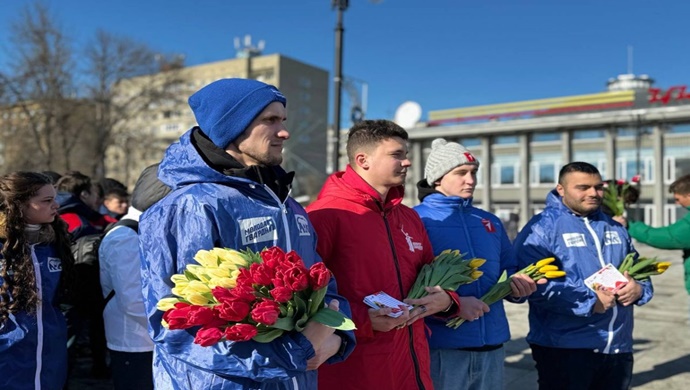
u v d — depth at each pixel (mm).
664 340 6117
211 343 1422
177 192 1718
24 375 2455
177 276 1538
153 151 29438
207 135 1799
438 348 2736
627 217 4863
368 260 2326
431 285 2438
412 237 2598
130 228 2898
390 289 2365
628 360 3154
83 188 4855
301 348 1560
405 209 2715
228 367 1497
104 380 4707
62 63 25562
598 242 3160
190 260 1621
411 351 2365
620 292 2934
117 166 37750
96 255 3369
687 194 4184
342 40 10898
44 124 26500
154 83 30406
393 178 2418
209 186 1709
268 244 1747
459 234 2908
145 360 2822
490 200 28297
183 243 1635
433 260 2658
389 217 2525
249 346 1513
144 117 31141
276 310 1478
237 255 1551
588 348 3061
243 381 1577
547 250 3152
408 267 2504
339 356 1815
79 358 5418
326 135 65438
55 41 25234
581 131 26266
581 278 3092
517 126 27062
